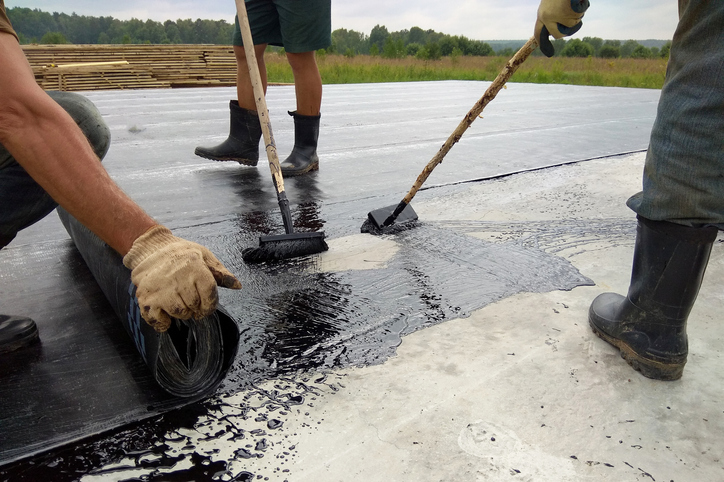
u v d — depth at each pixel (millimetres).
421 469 1000
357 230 2391
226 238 2254
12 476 978
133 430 1099
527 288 1803
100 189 974
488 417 1146
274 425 1118
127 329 1321
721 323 1565
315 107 3279
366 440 1074
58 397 1198
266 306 1658
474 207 2732
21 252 2053
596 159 3883
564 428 1118
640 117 6234
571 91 10141
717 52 1086
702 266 1213
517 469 1005
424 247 2186
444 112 6465
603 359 1381
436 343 1449
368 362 1356
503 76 1918
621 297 1510
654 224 1247
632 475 999
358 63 20062
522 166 3635
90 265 1660
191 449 1048
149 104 6414
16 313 1582
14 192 1297
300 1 2855
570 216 2596
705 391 1259
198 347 1163
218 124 5000
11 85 926
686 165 1151
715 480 994
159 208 2611
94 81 8672
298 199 2836
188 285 955
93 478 975
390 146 4293
